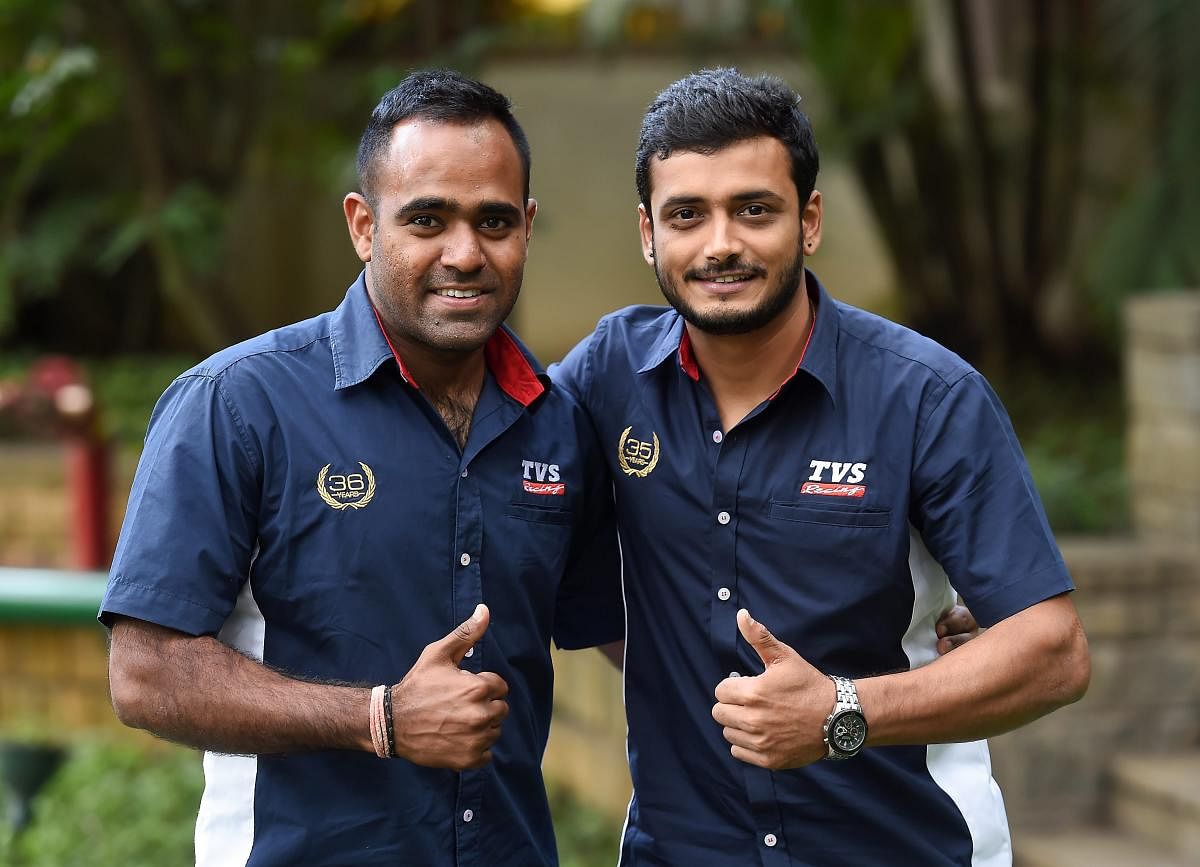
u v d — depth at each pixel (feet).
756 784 11.17
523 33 38.58
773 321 11.14
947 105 38.81
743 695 9.92
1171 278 27.37
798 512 11.13
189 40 30.40
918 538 11.41
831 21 31.76
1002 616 10.73
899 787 11.34
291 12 32.55
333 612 10.55
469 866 10.80
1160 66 27.09
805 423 11.21
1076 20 33.37
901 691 10.12
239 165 31.68
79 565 24.29
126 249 30.50
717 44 37.70
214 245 30.55
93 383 37.40
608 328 12.18
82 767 26.66
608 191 39.34
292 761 10.64
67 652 20.77
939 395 11.03
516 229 10.75
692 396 11.51
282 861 10.55
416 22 32.65
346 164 30.48
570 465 11.51
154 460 10.45
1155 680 20.75
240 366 10.69
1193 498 21.24
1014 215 37.14
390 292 10.64
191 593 10.15
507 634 11.03
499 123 10.66
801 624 11.11
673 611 11.49
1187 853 19.15
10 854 22.99
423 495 10.75
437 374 11.06
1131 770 20.22
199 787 25.66
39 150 30.94
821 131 34.65
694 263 10.77
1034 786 20.45
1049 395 33.76
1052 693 10.53
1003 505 10.85
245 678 9.99
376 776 10.61
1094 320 34.94
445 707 9.68
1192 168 26.99
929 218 36.96
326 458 10.63
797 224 10.89
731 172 10.61
